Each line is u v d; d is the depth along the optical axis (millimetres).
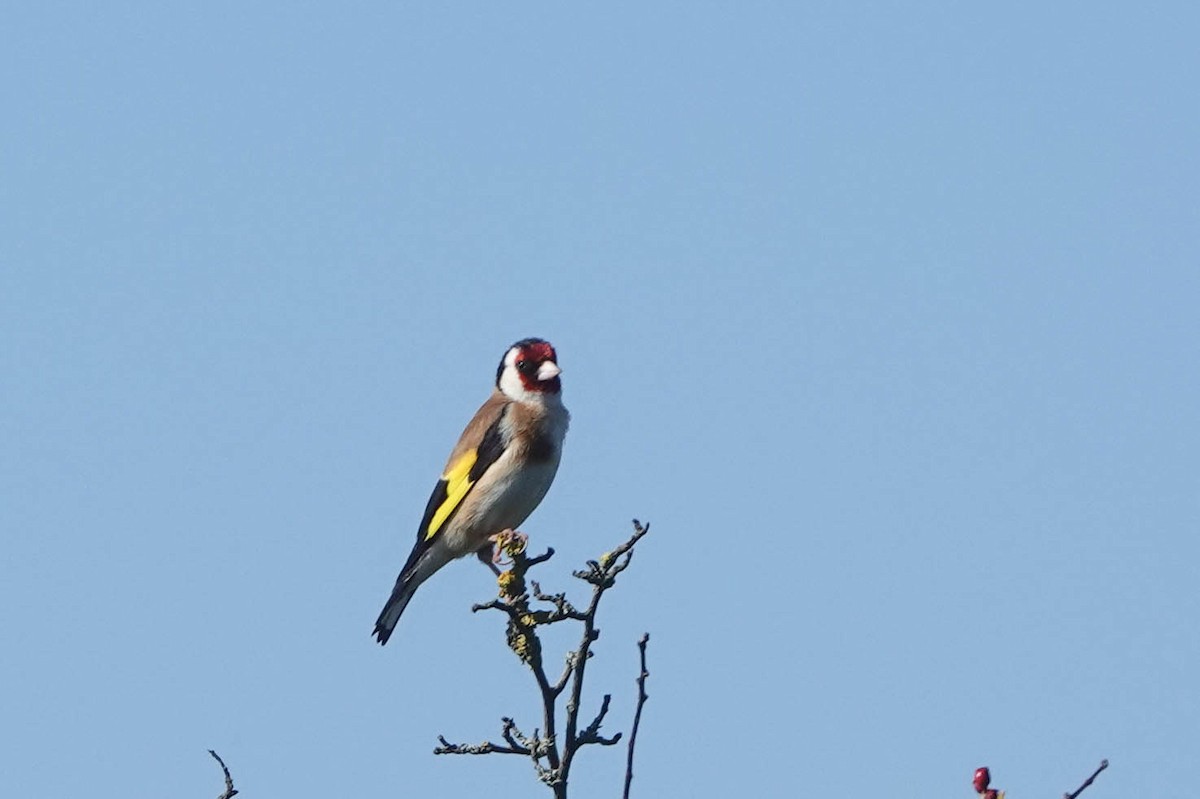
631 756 7773
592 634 8297
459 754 8352
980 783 7000
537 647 8344
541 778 8242
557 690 8375
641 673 7883
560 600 8344
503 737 8375
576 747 8242
